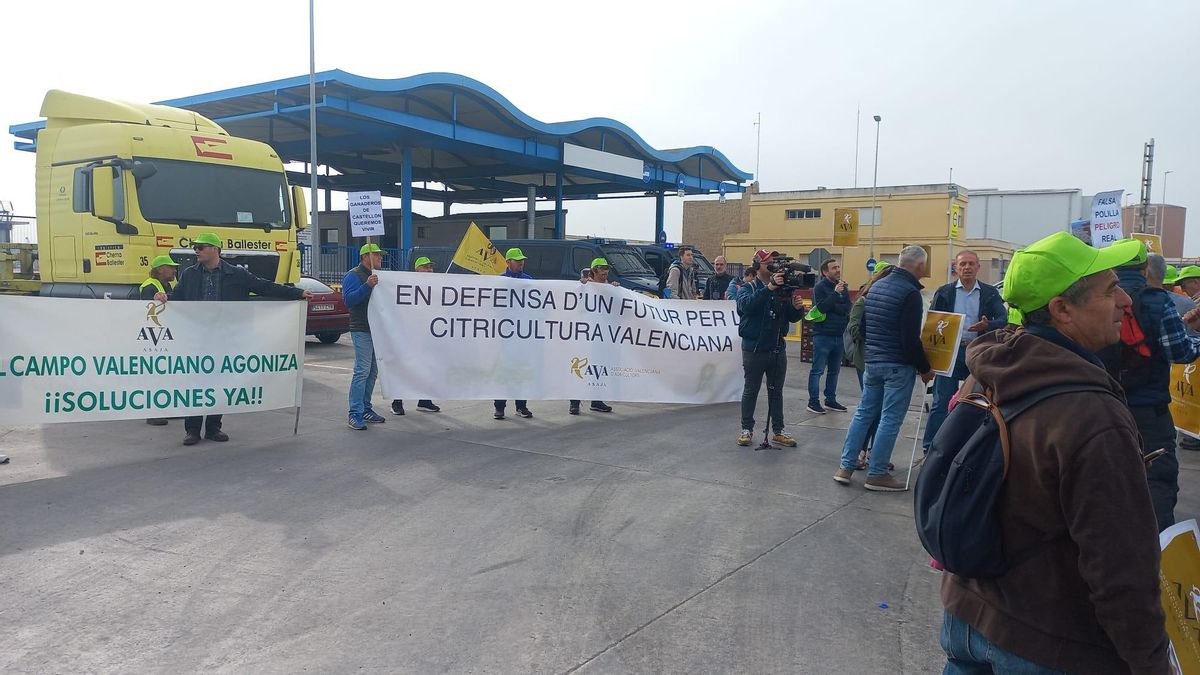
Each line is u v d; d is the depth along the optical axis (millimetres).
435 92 22281
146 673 3424
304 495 5859
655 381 9367
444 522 5336
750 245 45250
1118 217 10195
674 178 32531
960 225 40719
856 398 10719
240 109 23062
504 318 8688
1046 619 1880
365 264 8188
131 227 10648
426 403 9148
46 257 12078
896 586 4441
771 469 6789
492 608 4082
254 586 4301
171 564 4570
